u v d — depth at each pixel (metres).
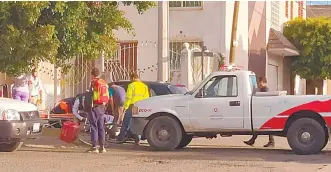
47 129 25.39
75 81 32.19
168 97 21.34
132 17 37.31
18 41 20.19
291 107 19.91
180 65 33.69
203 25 37.41
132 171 15.87
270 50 43.28
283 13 47.56
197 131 21.02
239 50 38.34
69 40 21.81
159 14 28.53
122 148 22.20
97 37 22.98
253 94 20.45
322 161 18.25
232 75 20.64
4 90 28.62
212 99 20.75
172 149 21.22
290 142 20.05
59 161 17.97
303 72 46.53
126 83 25.62
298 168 16.62
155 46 36.72
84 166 16.84
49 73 31.33
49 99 31.27
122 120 22.91
